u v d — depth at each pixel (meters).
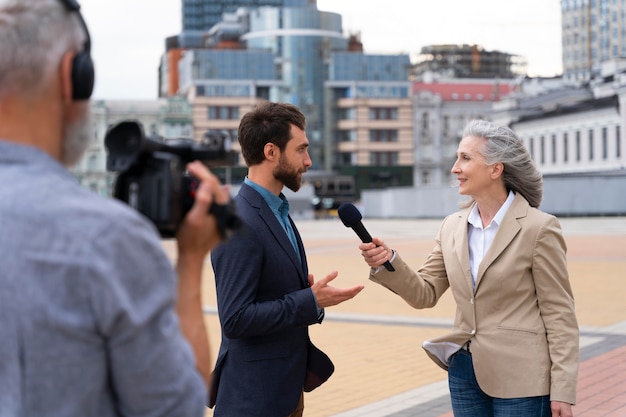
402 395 6.22
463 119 110.75
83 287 1.20
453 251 3.15
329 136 110.25
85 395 1.24
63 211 1.22
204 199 1.42
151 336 1.26
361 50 130.25
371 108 109.00
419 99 109.31
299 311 2.82
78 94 1.35
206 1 175.38
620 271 15.79
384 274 3.10
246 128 3.04
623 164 74.44
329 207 103.31
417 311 11.02
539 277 3.02
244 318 2.82
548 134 85.88
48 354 1.21
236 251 2.87
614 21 140.75
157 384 1.26
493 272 3.04
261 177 3.04
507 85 113.81
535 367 2.98
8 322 1.20
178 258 1.47
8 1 1.30
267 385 2.93
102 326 1.21
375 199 67.81
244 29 125.44
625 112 74.38
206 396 1.36
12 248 1.21
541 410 2.99
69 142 1.38
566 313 3.00
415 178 109.38
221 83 105.81
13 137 1.31
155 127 103.88
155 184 1.38
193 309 1.46
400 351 8.12
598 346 7.98
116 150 1.37
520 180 3.11
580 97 92.44
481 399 3.13
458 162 3.13
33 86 1.30
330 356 7.92
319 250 24.88
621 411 5.55
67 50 1.34
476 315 3.08
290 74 110.06
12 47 1.28
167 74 133.12
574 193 52.47
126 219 1.25
